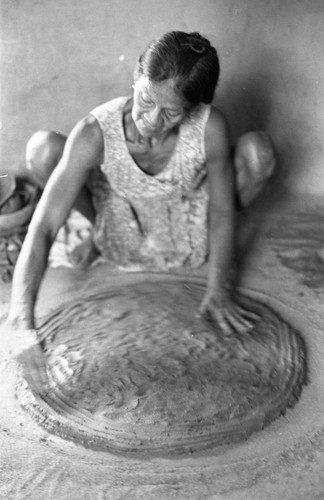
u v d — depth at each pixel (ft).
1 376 9.59
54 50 12.89
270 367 9.50
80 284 11.37
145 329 10.10
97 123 9.97
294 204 12.93
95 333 10.05
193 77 8.97
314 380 9.52
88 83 12.94
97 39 12.81
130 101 10.00
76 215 12.09
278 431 8.73
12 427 8.81
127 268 11.66
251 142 10.85
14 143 13.08
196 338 9.89
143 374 9.25
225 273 10.50
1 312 10.78
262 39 12.55
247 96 12.78
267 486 8.00
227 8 12.55
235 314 10.20
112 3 12.69
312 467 8.24
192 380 9.18
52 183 9.85
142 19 12.73
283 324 10.39
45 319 10.49
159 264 11.65
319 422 8.86
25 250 9.52
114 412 8.79
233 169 10.97
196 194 11.10
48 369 9.39
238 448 8.50
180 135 10.14
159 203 11.09
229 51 12.68
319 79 12.55
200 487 8.00
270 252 11.96
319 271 11.57
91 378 9.21
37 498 7.87
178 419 8.70
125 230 11.43
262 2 12.43
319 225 12.43
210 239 10.87
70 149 9.93
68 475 8.16
